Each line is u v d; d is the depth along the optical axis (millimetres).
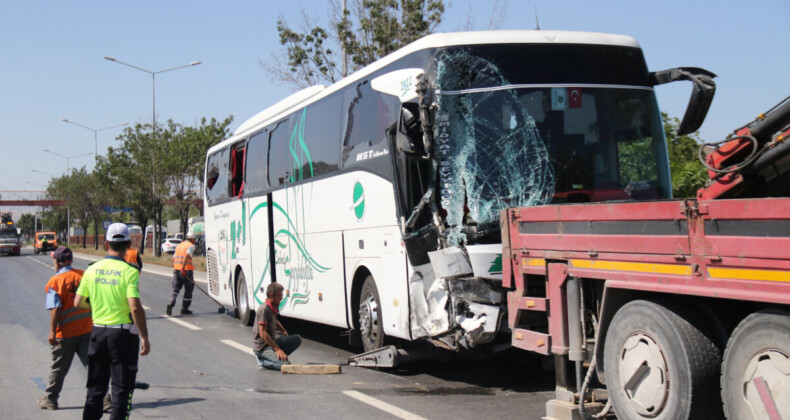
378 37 25531
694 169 13742
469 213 7945
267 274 14211
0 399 8672
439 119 8109
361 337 10742
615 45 8688
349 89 10750
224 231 17203
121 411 6441
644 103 8625
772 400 4664
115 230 6688
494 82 8258
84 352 8195
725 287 4918
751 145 5441
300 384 9289
